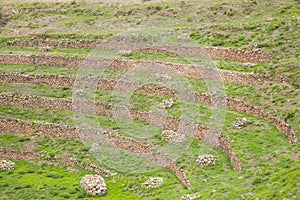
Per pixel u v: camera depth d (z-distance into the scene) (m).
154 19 116.31
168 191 71.81
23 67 106.75
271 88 85.00
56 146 86.69
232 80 90.44
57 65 106.12
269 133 76.19
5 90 100.06
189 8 116.75
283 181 64.38
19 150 86.38
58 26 122.19
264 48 95.25
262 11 108.44
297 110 76.69
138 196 72.50
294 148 71.25
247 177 68.25
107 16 122.06
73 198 74.25
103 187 74.81
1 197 76.25
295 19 100.50
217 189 67.38
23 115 93.94
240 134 77.44
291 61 88.81
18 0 138.75
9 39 118.69
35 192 76.62
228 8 112.00
